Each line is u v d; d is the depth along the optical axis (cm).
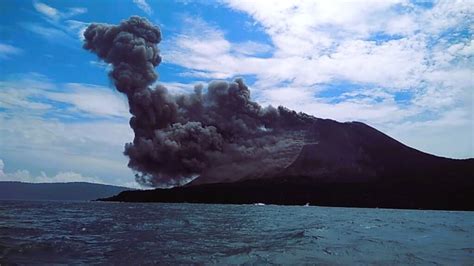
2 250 1638
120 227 3222
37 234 2433
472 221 5753
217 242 2156
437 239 2519
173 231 2903
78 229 2934
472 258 1636
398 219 5859
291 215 6844
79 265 1359
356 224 4172
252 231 3027
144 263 1407
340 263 1448
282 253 1683
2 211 5728
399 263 1473
